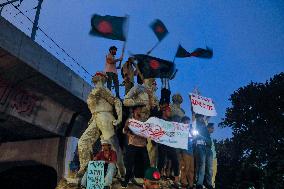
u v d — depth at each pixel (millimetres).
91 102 8234
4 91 11258
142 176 8000
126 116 8844
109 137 7941
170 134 7562
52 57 11953
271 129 32750
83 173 7816
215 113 9383
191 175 8812
